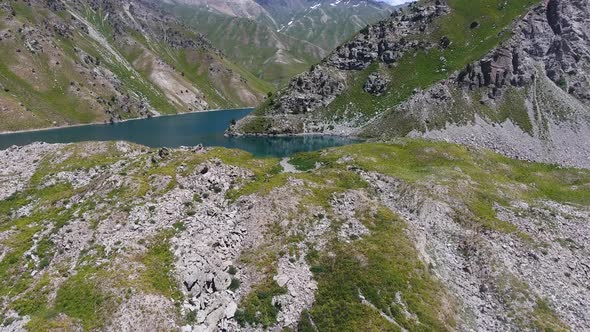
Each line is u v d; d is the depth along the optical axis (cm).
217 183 6731
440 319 4719
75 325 4066
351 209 6525
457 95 19488
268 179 7206
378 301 4791
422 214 7338
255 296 4825
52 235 5425
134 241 5219
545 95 18612
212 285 4872
